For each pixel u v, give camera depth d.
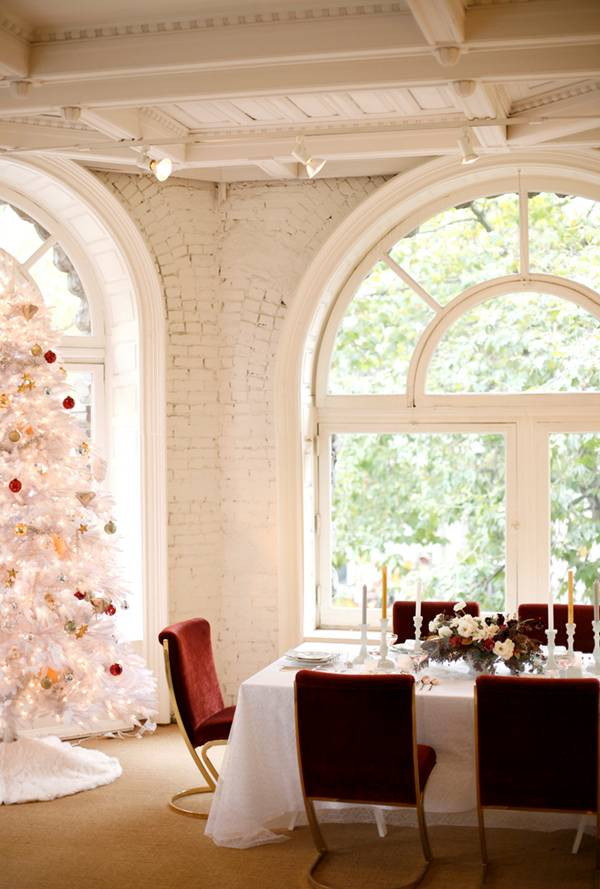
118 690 5.51
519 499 6.75
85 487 5.42
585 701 3.96
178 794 5.25
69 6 4.28
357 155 5.98
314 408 7.09
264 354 6.81
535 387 6.75
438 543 6.95
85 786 5.39
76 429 5.45
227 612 6.87
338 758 4.23
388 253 6.96
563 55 4.35
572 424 6.68
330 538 7.14
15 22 4.41
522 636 4.72
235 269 6.83
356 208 6.59
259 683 4.69
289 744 4.64
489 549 6.84
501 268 6.77
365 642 5.09
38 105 4.91
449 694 4.53
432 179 6.50
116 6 4.28
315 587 7.14
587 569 6.68
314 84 4.59
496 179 6.65
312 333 6.91
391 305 6.98
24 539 5.23
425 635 5.98
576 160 6.25
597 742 3.97
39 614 5.21
